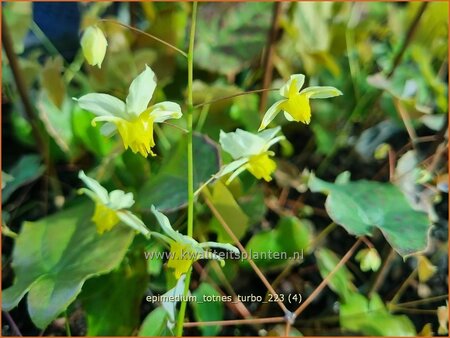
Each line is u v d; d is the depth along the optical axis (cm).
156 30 25
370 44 30
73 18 28
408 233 19
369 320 20
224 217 20
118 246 19
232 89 24
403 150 26
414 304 24
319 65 27
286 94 16
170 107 15
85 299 20
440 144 25
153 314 19
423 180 23
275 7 23
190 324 19
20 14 24
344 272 22
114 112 15
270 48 24
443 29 28
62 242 19
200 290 21
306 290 24
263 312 23
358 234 18
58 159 26
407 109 24
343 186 22
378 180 27
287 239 22
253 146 17
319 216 26
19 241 20
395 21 28
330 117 28
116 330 20
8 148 27
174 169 20
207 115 24
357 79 28
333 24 27
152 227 20
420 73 27
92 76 24
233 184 21
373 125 29
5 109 28
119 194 17
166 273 21
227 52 25
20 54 27
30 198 26
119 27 25
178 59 26
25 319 23
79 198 23
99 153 24
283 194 26
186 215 22
